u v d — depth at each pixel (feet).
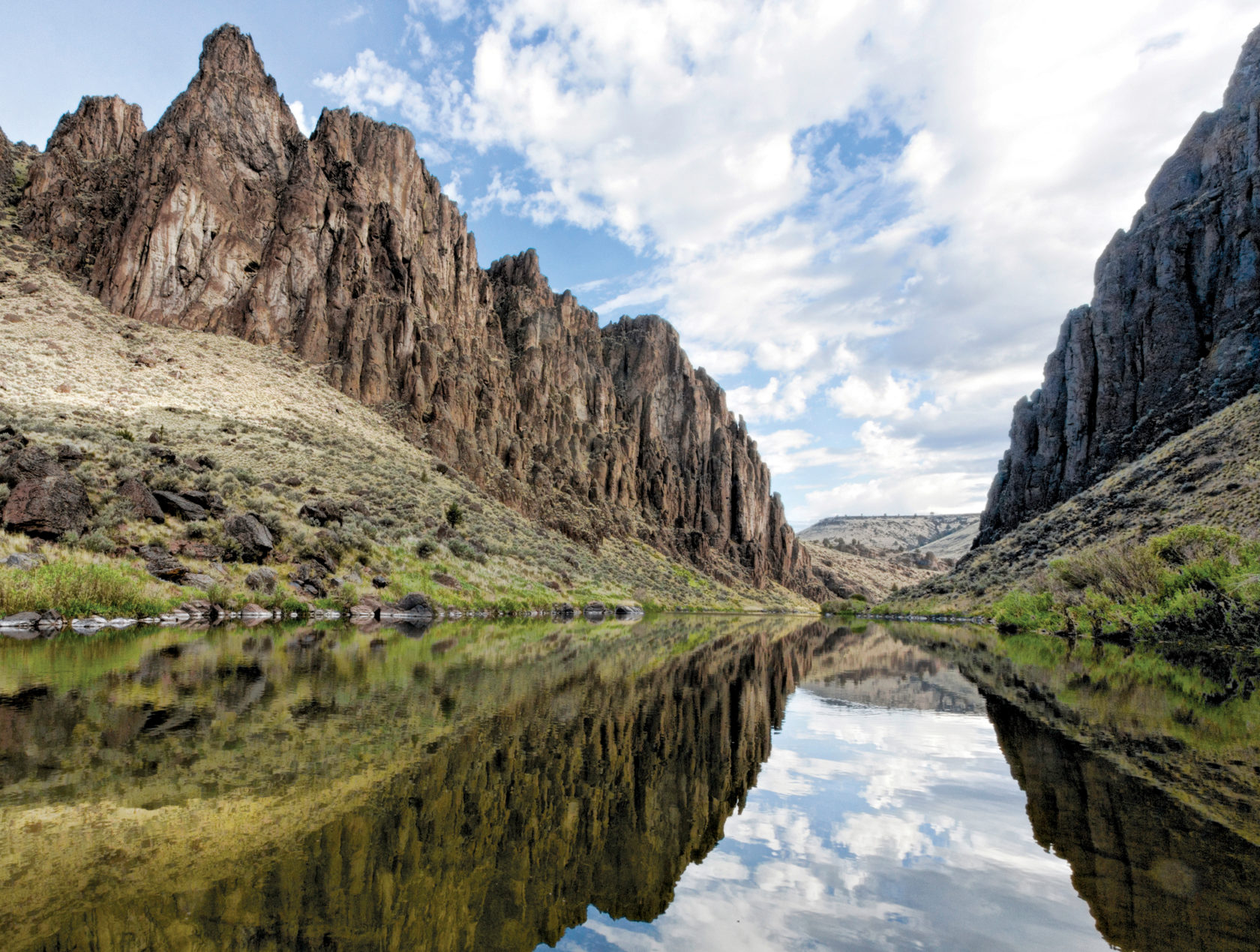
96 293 276.62
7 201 310.86
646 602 291.17
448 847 20.97
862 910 17.44
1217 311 313.73
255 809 22.88
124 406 191.01
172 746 30.32
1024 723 46.19
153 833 20.33
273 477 172.96
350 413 268.21
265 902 16.30
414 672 61.36
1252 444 211.00
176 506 128.57
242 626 102.22
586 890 18.83
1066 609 171.32
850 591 648.79
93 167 327.67
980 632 185.16
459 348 356.79
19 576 88.89
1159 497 226.38
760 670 83.46
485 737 36.42
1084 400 347.15
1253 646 113.80
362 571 156.46
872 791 29.78
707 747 38.60
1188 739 39.86
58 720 34.86
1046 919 16.55
